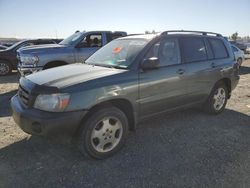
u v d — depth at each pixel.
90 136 3.65
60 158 3.85
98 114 3.67
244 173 3.53
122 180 3.35
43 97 3.42
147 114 4.40
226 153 4.09
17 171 3.50
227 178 3.41
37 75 4.05
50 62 8.85
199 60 5.23
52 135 3.38
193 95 5.14
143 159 3.87
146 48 4.35
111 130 3.87
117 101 3.95
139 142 4.43
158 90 4.39
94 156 3.76
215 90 5.70
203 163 3.77
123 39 5.06
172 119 5.55
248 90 8.86
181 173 3.51
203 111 5.99
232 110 6.37
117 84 3.81
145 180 3.35
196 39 5.31
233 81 6.06
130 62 4.18
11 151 4.03
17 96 4.09
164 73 4.47
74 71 4.09
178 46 4.89
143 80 4.14
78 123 3.48
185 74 4.83
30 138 4.47
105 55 4.83
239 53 16.42
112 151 3.92
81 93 3.47
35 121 3.38
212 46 5.66
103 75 3.79
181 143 4.42
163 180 3.35
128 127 4.21
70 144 4.24
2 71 12.26
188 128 5.08
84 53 9.45
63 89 3.40
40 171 3.51
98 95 3.60
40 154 3.95
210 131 4.96
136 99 4.09
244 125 5.33
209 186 3.24
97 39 9.89
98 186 3.22
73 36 10.07
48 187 3.19
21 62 8.81
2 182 3.26
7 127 4.96
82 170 3.55
